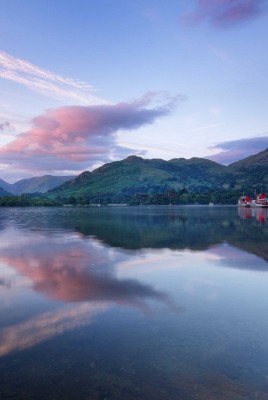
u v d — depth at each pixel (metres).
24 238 38.88
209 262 23.48
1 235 42.47
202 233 43.62
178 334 10.98
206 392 7.78
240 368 8.80
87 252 28.16
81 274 19.77
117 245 32.50
